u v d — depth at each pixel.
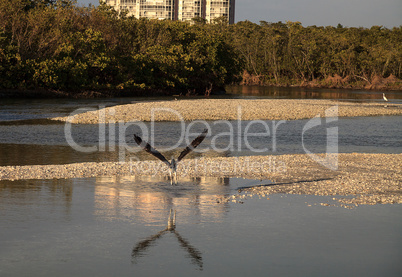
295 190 16.73
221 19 169.12
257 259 10.39
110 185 17.03
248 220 13.21
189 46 98.81
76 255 10.45
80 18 84.25
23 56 70.38
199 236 11.84
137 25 95.88
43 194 15.45
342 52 154.38
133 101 66.88
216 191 16.53
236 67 107.88
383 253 10.82
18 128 34.78
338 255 10.66
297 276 9.48
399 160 23.30
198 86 95.38
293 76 170.50
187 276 9.39
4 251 10.55
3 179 17.38
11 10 72.50
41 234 11.70
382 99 85.12
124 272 9.56
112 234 11.86
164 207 14.40
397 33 173.00
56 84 70.38
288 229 12.47
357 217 13.61
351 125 41.56
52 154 24.42
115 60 81.19
